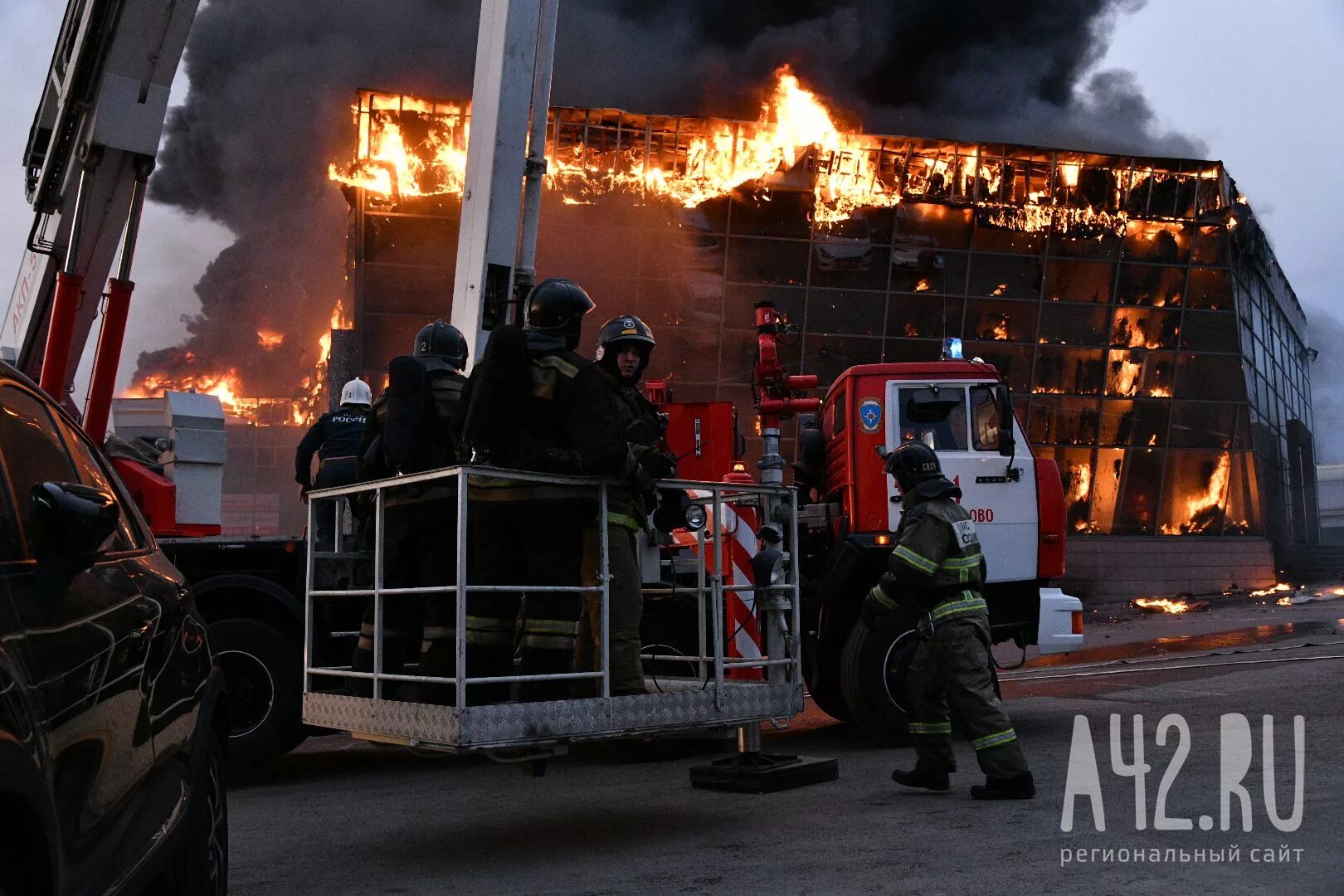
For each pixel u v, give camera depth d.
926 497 5.38
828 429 8.35
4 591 2.19
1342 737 6.33
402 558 4.80
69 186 8.27
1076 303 29.38
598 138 27.06
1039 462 7.80
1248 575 30.02
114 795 2.54
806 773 5.82
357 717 4.52
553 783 6.40
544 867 4.26
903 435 7.64
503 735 4.02
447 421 5.09
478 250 6.72
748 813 5.15
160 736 2.93
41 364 8.87
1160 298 29.73
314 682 6.39
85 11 7.95
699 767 5.96
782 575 5.27
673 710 4.62
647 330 4.89
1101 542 29.52
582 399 4.40
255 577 6.47
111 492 3.28
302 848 4.81
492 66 6.83
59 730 2.24
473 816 5.44
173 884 3.10
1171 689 9.20
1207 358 29.98
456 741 3.90
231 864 4.52
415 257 26.08
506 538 4.54
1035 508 7.73
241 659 6.28
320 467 7.20
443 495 4.70
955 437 7.68
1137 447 29.75
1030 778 5.12
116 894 2.46
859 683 7.13
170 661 3.09
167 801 2.94
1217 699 8.38
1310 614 20.44
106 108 7.86
